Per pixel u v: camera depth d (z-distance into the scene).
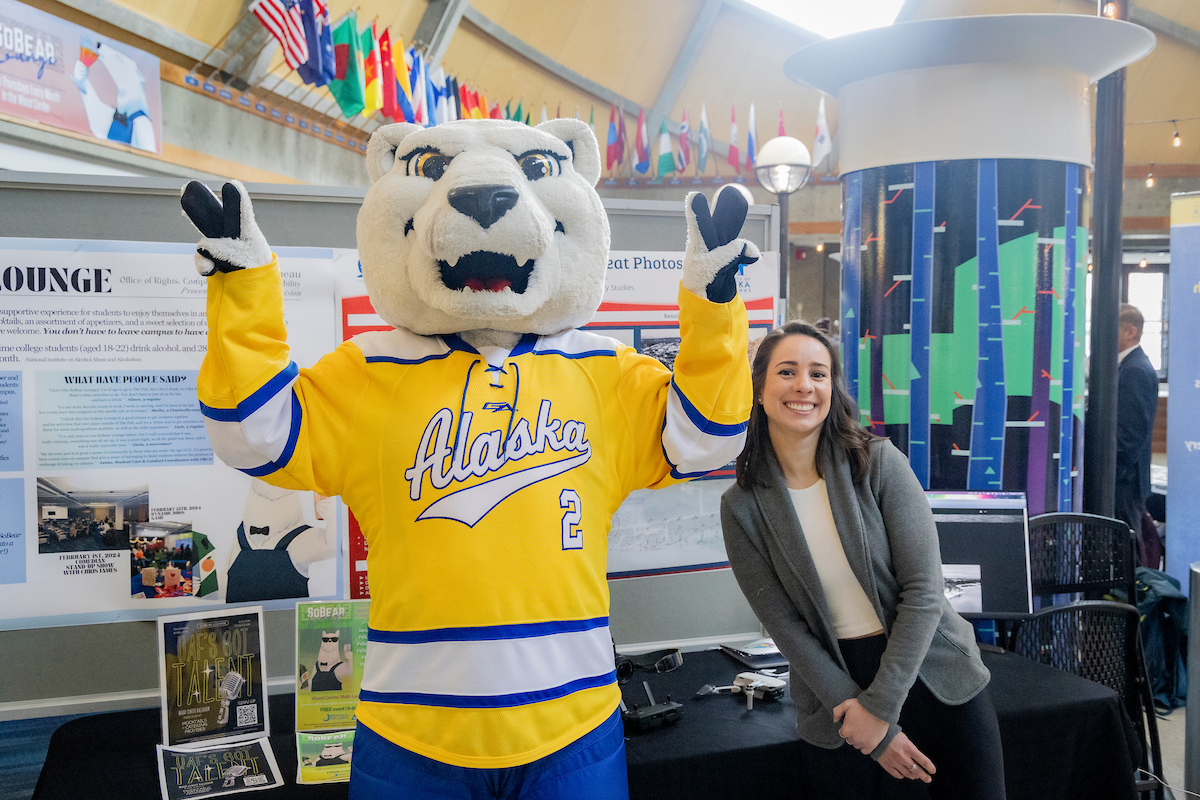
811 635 1.63
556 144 1.31
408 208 1.25
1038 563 2.42
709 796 1.66
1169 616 3.22
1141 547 3.98
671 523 2.37
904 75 2.56
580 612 1.19
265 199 2.03
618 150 10.21
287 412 1.17
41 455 1.94
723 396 1.25
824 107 10.71
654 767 1.63
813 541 1.65
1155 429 10.12
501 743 1.10
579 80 9.84
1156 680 3.22
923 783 1.66
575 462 1.23
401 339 1.30
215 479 2.04
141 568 2.01
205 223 1.14
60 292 1.93
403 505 1.17
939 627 1.60
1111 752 1.89
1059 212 2.57
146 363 1.98
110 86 4.74
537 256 1.20
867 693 1.50
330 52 5.64
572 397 1.27
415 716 1.12
